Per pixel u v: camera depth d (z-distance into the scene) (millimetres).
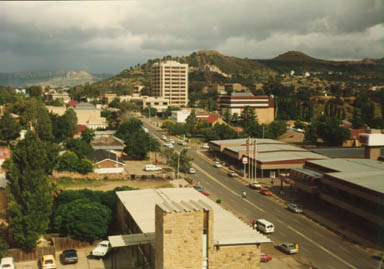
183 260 39281
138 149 129500
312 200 87438
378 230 65188
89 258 55938
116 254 57750
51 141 146250
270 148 128000
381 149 109688
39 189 57125
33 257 55094
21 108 167125
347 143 168250
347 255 58531
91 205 61469
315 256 58156
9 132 128625
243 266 43656
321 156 114812
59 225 61438
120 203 65125
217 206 60438
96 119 196250
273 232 67938
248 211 79562
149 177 106375
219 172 116688
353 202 72375
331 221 73938
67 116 161625
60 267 52906
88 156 111500
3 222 65375
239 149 126750
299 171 89812
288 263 55594
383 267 53719
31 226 54844
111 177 103188
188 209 39500
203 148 156250
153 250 45312
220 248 42844
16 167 58406
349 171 87500
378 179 73812
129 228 58750
